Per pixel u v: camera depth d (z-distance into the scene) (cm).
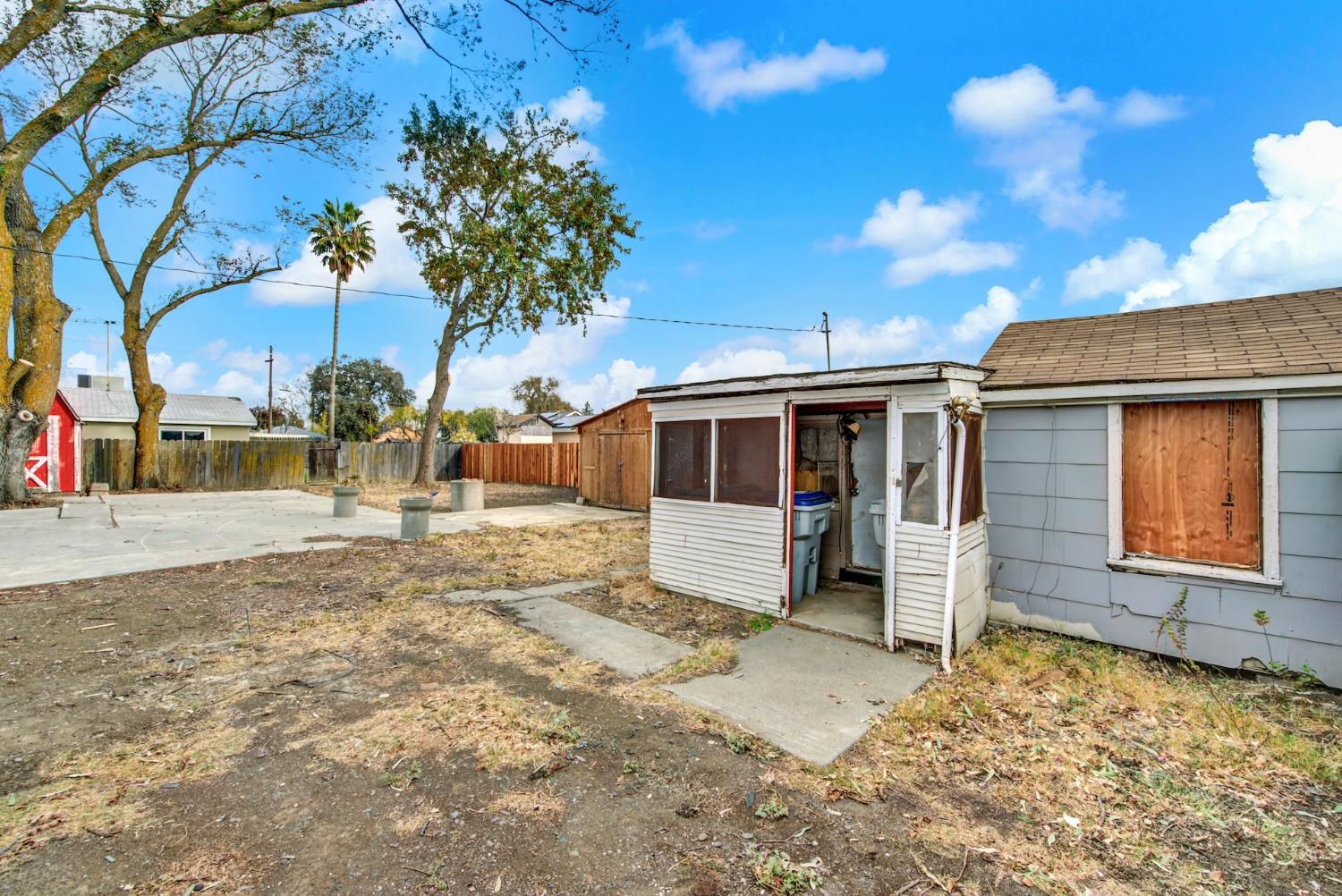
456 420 4578
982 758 311
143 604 587
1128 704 379
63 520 1108
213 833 240
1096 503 502
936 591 450
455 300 2045
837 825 253
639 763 299
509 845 236
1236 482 450
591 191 1908
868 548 646
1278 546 427
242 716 345
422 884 213
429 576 730
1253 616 434
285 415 4459
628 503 1483
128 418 2373
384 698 371
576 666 429
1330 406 410
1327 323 470
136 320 1683
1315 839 249
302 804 260
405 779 281
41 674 405
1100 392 489
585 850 234
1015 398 529
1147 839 248
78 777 278
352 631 506
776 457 545
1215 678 435
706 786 280
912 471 468
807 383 512
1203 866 232
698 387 599
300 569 757
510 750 308
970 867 229
